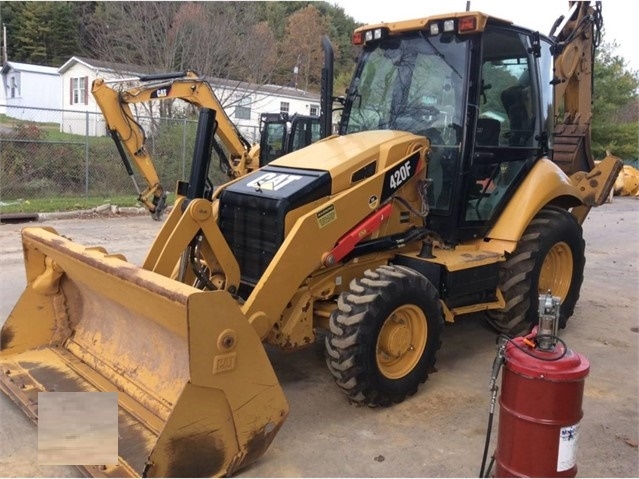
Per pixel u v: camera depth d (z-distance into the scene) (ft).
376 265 14.42
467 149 14.98
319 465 10.90
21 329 13.78
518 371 8.95
